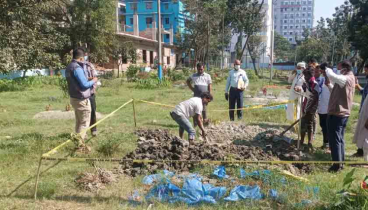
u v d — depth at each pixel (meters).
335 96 5.54
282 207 4.15
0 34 11.95
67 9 32.41
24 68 15.97
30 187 4.71
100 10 32.06
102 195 4.53
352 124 10.05
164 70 32.47
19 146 6.61
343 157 5.71
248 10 42.78
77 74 6.39
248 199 4.30
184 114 6.48
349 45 58.69
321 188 4.56
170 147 6.01
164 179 4.69
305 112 7.07
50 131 8.44
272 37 33.75
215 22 43.38
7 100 15.44
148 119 10.37
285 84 31.59
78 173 5.31
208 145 6.27
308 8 129.75
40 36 15.66
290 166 5.53
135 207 4.18
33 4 12.77
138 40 45.50
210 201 4.26
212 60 66.62
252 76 35.53
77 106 6.60
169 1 61.19
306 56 71.06
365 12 38.72
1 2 11.34
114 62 41.34
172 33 57.53
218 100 16.22
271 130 8.12
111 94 18.39
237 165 5.35
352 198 3.92
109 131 8.36
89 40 33.31
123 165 5.66
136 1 62.38
